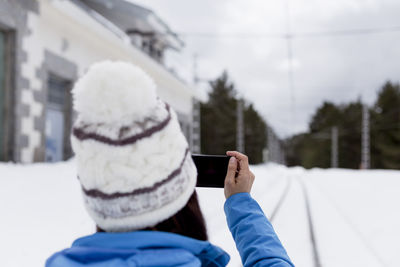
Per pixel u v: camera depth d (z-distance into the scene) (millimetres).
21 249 3137
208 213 5355
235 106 68688
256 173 19422
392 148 60656
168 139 875
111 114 820
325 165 81250
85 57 13961
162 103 955
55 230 3811
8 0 9414
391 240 5125
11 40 9805
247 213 1011
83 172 856
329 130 84938
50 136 12094
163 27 22438
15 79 9766
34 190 5469
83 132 854
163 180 849
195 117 28281
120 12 20438
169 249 839
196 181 1062
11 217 4000
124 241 844
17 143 9711
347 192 11625
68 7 11422
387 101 67125
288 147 162250
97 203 859
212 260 946
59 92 12727
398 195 9930
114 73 846
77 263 818
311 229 5715
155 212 862
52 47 11742
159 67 19438
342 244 4898
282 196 10312
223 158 1132
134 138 819
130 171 812
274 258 885
